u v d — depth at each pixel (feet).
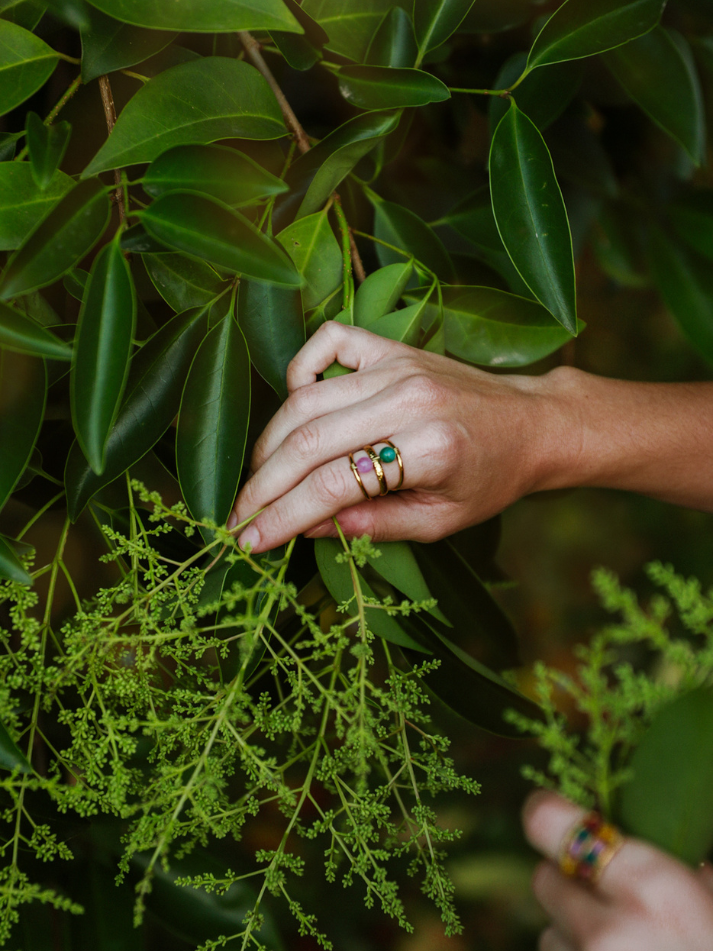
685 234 2.72
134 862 2.17
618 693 1.82
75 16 1.98
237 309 2.09
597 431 2.28
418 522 2.10
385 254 2.34
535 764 4.23
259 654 1.99
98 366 1.84
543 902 1.85
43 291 2.20
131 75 2.04
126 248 1.94
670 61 2.38
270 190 1.90
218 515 2.01
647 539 5.28
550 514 5.35
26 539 2.51
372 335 2.12
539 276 2.09
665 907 1.74
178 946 2.91
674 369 5.10
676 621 4.62
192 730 1.92
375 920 3.73
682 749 1.76
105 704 2.01
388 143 2.35
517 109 2.13
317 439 2.02
